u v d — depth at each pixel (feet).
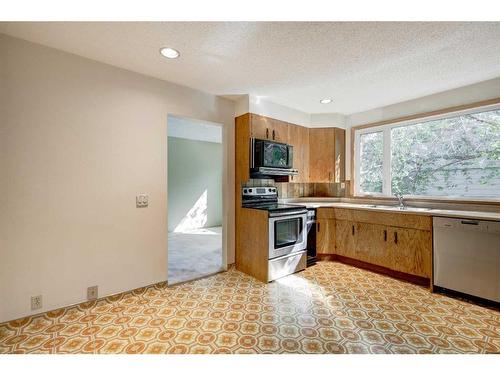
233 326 6.21
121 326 6.19
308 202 13.25
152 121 8.31
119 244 7.67
